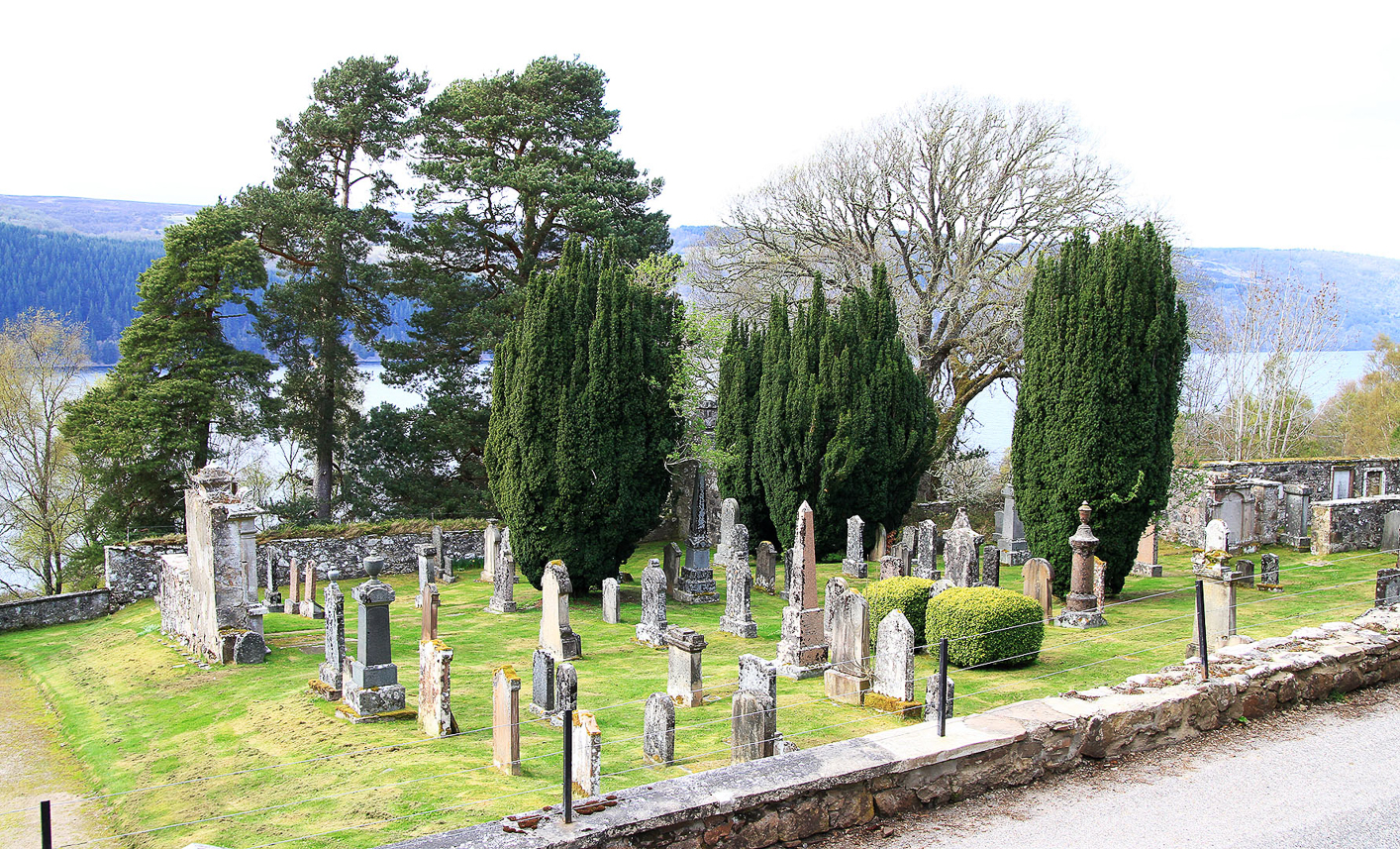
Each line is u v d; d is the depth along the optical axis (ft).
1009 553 89.30
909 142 112.88
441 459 113.80
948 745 24.77
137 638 69.51
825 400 81.25
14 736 49.93
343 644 45.03
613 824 20.26
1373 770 26.76
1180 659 48.03
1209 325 126.41
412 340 113.50
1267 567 66.54
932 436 88.33
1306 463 100.42
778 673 49.65
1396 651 34.99
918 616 51.57
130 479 98.07
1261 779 26.18
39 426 108.68
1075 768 26.89
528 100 111.34
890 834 23.03
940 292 110.22
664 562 78.43
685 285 125.70
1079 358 61.67
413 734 39.37
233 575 57.52
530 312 71.05
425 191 109.91
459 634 63.31
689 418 84.48
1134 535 63.98
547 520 71.72
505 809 29.73
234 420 102.27
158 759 41.11
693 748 36.17
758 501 88.12
